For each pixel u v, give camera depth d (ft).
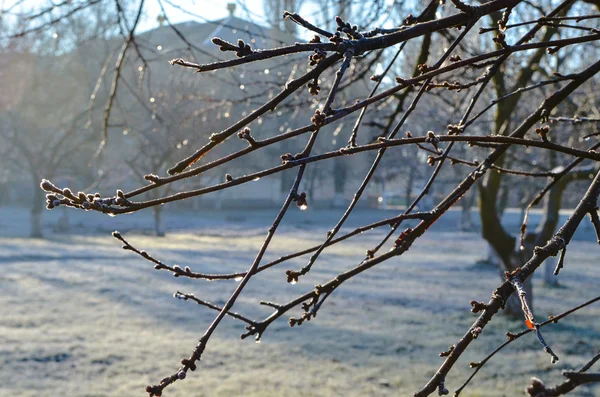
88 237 132.36
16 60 102.32
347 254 116.37
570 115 41.98
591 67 8.45
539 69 31.40
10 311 55.88
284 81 22.39
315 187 244.42
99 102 83.82
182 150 95.45
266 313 59.67
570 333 52.42
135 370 40.24
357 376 40.32
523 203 134.10
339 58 5.56
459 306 64.95
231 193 236.02
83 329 50.57
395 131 7.92
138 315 56.90
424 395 6.58
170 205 221.05
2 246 106.32
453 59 7.23
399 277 86.43
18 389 35.70
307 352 45.68
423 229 8.82
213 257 102.94
